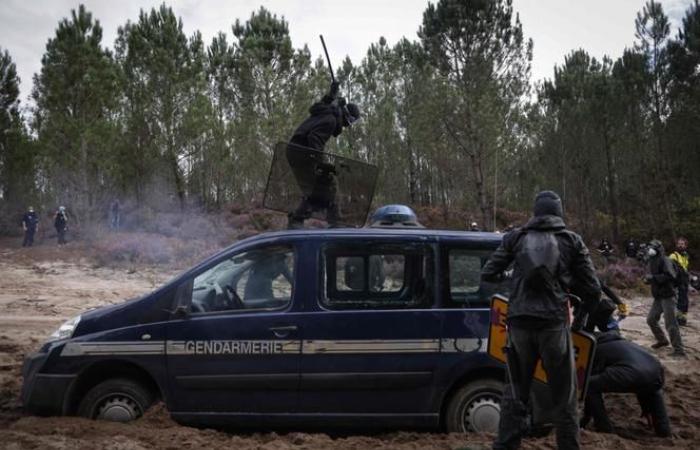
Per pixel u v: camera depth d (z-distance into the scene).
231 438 4.97
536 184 34.94
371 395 5.27
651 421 5.85
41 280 18.03
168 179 30.22
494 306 4.90
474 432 5.26
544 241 3.97
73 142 28.69
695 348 10.92
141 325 5.31
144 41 30.16
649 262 10.54
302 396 5.25
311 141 6.99
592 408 5.74
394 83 36.22
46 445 4.43
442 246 5.43
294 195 6.80
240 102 34.47
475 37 24.33
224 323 5.26
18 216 33.72
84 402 5.30
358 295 5.34
